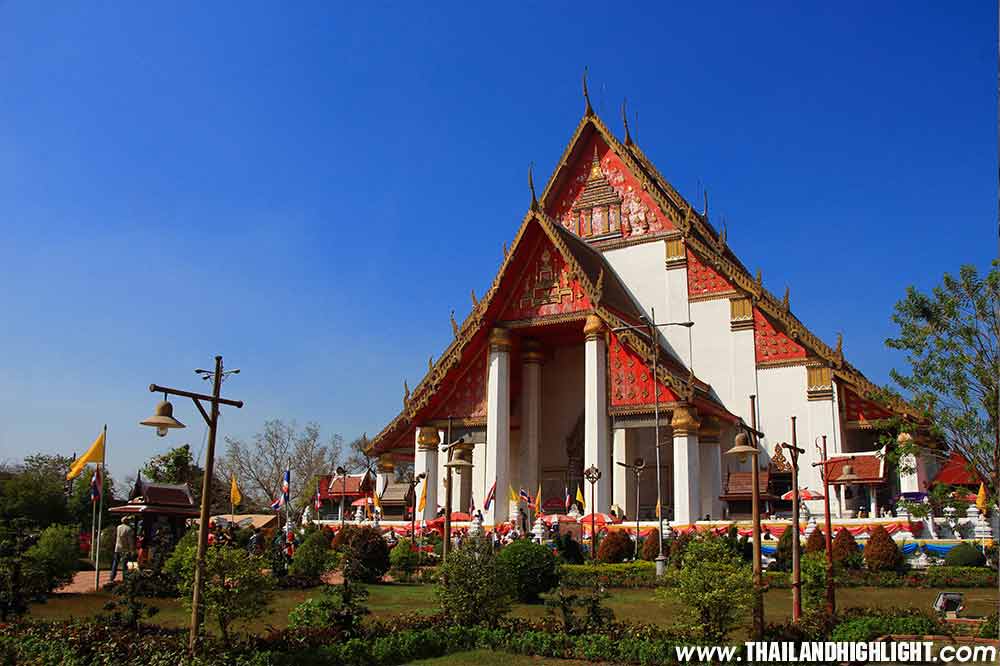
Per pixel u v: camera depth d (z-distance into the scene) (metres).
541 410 38.53
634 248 39.66
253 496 68.06
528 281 35.12
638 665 11.63
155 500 25.28
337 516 48.66
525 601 18.20
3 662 11.27
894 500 27.80
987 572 20.77
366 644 12.09
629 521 32.12
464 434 35.09
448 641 12.89
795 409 34.09
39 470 49.25
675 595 12.23
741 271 36.53
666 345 37.47
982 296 16.61
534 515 32.66
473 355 35.59
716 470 32.69
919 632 13.60
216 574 11.42
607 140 41.69
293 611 13.54
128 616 13.02
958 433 16.84
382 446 36.75
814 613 14.05
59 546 19.27
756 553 12.22
